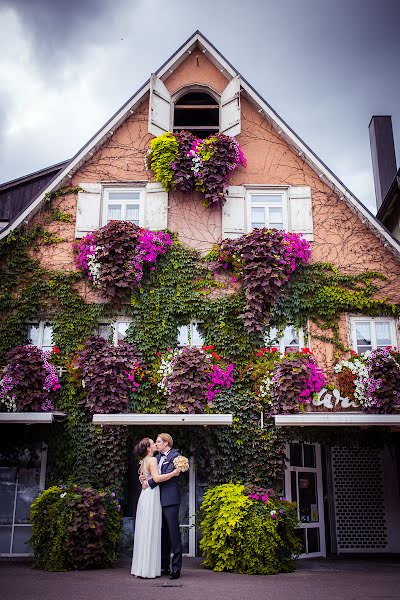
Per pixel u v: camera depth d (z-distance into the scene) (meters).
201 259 12.13
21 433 11.16
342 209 12.53
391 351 11.20
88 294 11.96
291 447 11.90
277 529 9.17
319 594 6.68
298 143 12.82
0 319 11.77
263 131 13.16
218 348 11.49
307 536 11.75
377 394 10.95
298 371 10.84
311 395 11.02
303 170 12.88
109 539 9.33
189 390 10.82
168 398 10.86
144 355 11.48
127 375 11.09
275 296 11.66
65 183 12.77
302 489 11.91
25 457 11.35
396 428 10.97
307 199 12.62
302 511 11.77
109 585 7.11
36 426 11.17
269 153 13.00
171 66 13.49
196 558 10.73
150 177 12.84
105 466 10.94
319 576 8.45
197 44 13.69
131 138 13.11
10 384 10.92
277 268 11.58
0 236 12.20
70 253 12.23
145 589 6.80
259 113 13.29
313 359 11.12
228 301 11.72
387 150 16.36
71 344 11.59
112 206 12.84
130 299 11.81
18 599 6.09
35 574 8.28
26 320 11.86
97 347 11.30
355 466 13.92
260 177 12.84
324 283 11.98
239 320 11.64
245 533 8.81
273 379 11.02
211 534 9.04
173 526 7.86
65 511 9.02
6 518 11.12
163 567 8.16
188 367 10.90
